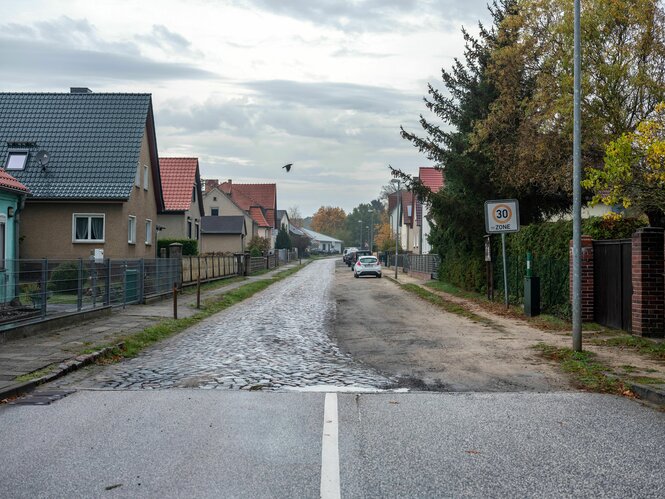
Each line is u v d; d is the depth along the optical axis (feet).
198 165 157.99
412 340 44.65
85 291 55.01
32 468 17.07
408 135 82.69
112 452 18.53
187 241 140.97
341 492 15.26
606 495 15.16
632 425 21.79
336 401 25.66
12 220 65.87
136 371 33.04
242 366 34.27
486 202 64.80
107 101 109.50
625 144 40.32
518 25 67.00
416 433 20.74
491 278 74.18
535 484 15.90
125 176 99.55
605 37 61.72
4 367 31.76
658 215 50.03
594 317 49.42
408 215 249.96
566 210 81.56
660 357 34.58
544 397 26.53
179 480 16.14
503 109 70.69
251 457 18.06
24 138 104.22
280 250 272.72
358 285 121.08
